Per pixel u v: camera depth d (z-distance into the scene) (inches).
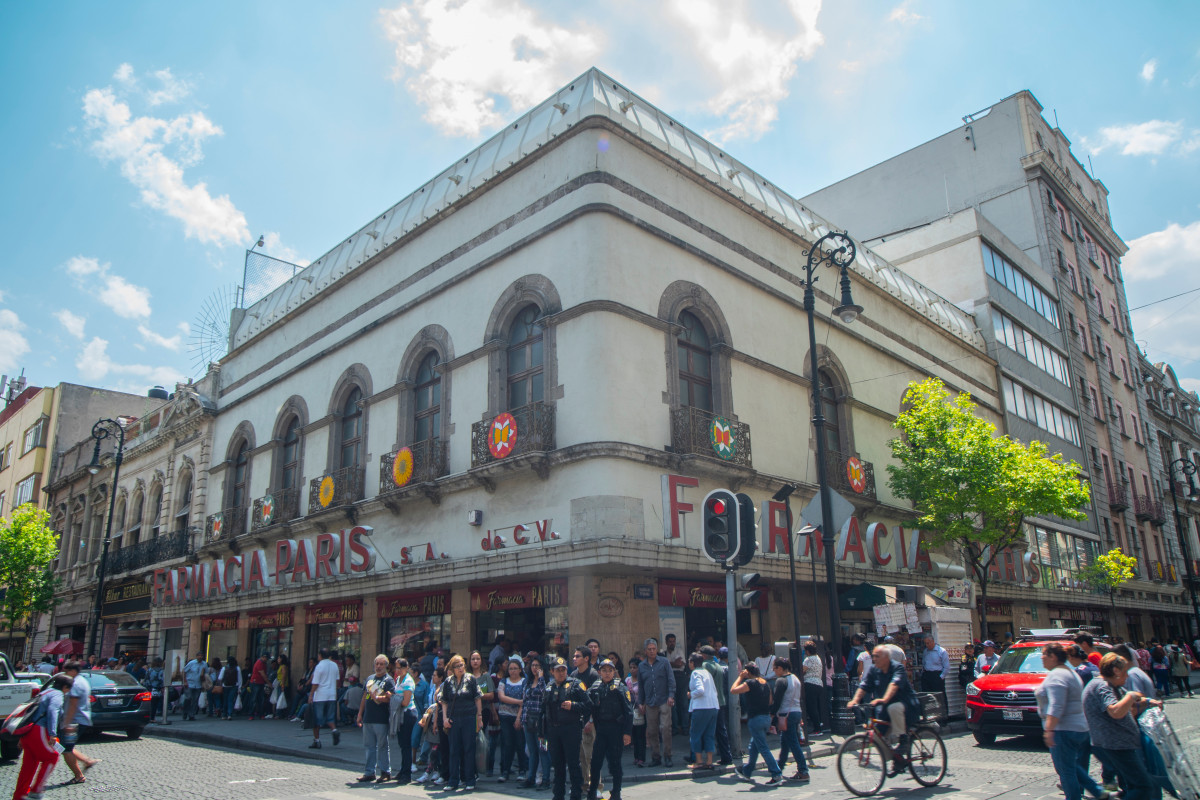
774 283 803.4
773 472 737.6
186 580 979.9
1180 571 1728.6
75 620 1421.0
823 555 725.3
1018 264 1384.1
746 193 791.7
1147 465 1727.4
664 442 629.0
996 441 829.8
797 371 807.7
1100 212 1791.3
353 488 802.8
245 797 392.5
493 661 603.2
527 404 636.1
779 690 413.1
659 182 693.9
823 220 929.5
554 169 676.1
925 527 861.8
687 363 693.9
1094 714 281.3
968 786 368.8
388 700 454.9
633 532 576.7
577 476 590.2
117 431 1439.5
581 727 350.6
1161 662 952.9
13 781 439.2
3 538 1365.7
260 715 852.0
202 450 1120.8
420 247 813.2
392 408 799.1
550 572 597.3
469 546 664.4
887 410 946.7
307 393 940.0
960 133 1592.0
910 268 1339.8
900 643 683.4
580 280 624.7
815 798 355.6
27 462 1771.7
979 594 1024.9
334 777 468.1
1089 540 1375.5
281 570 792.3
